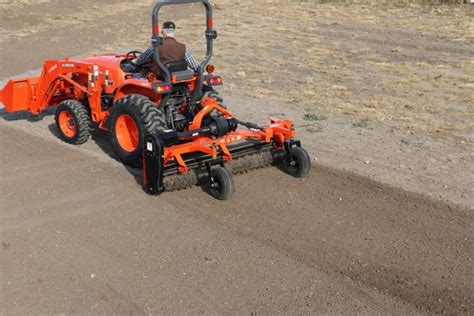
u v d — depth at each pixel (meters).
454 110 11.18
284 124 7.90
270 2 27.09
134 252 6.01
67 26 23.12
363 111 11.09
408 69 14.83
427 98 12.06
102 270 5.68
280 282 5.50
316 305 5.17
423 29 20.33
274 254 5.98
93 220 6.68
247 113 10.98
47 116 10.92
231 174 7.15
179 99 8.10
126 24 23.27
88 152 8.81
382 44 18.17
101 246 6.12
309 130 9.90
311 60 16.03
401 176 7.96
